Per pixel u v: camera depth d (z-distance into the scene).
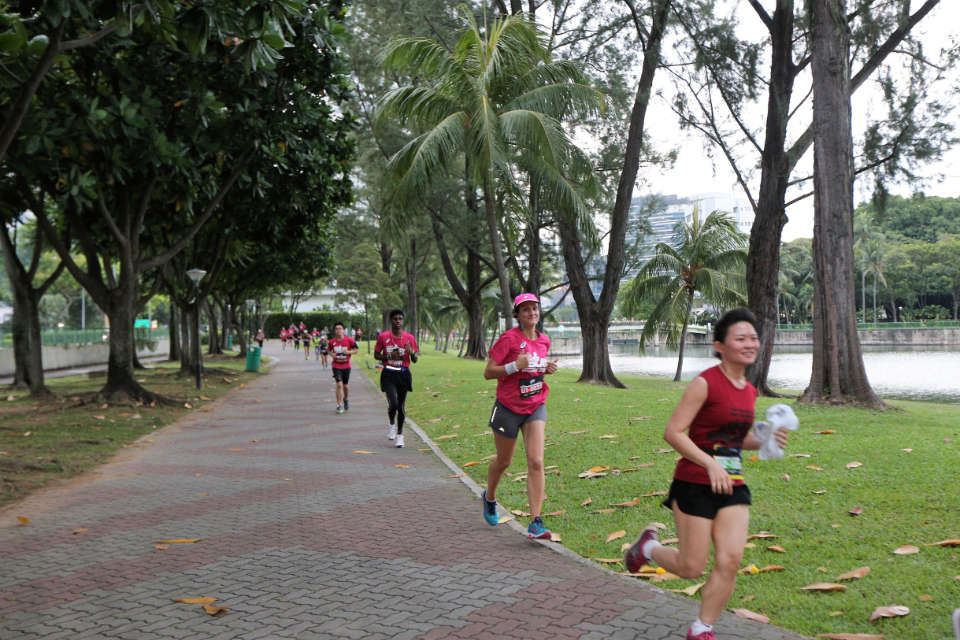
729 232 28.19
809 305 90.44
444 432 11.03
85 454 9.44
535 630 3.62
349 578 4.51
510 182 14.59
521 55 13.46
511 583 4.34
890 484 5.93
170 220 16.20
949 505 5.28
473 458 8.77
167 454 9.62
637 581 4.33
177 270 23.98
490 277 34.56
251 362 28.88
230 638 3.61
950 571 4.18
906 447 7.29
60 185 12.98
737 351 3.22
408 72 15.76
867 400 11.74
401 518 6.03
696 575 3.25
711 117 17.67
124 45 11.38
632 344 87.94
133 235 14.98
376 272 38.91
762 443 3.18
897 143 15.16
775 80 16.36
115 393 14.85
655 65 17.20
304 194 16.16
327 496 6.92
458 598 4.11
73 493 7.23
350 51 23.55
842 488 5.95
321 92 13.73
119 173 11.92
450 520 5.93
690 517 3.23
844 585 4.06
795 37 17.00
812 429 8.86
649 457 7.63
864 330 76.31
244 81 11.89
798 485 6.13
